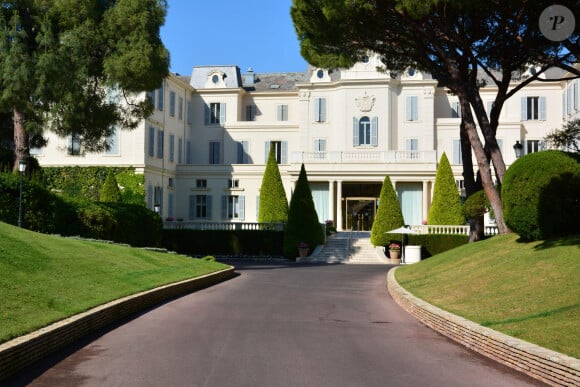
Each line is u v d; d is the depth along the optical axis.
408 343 10.20
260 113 60.03
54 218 23.70
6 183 22.16
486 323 10.12
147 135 46.59
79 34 24.36
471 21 20.25
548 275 12.40
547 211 15.90
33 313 9.74
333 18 18.75
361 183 50.16
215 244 41.62
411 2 16.55
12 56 22.91
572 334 8.38
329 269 31.03
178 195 54.38
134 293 14.30
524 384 7.39
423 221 45.34
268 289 19.89
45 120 24.89
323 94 55.38
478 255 18.31
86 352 9.09
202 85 59.59
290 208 40.12
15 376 7.56
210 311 14.11
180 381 7.41
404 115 53.94
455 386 7.30
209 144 57.97
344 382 7.44
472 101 20.75
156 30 25.95
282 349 9.52
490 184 21.02
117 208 29.12
